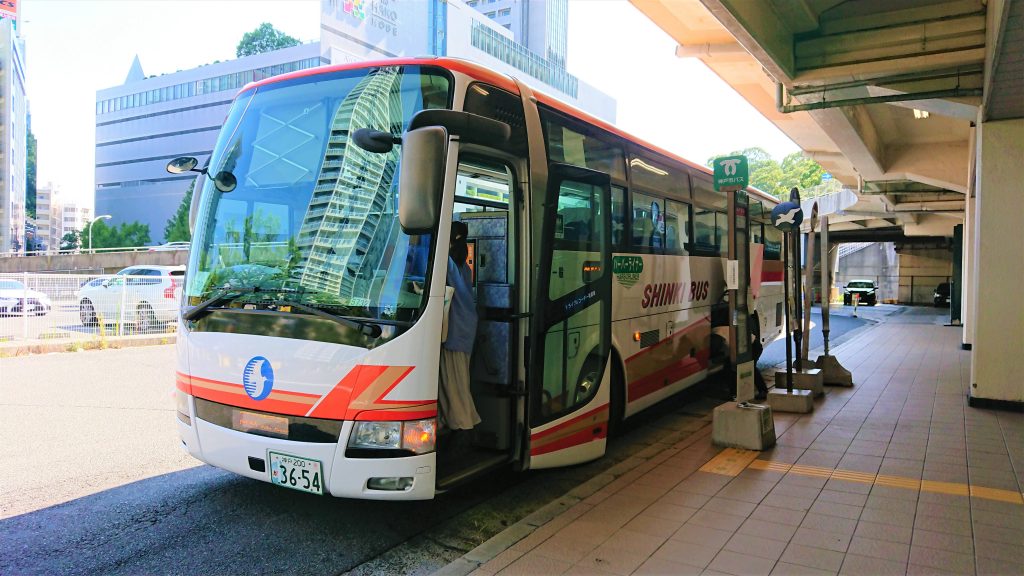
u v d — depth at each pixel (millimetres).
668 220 8109
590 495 5270
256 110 4988
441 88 4602
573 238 5680
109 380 10703
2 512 4965
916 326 24125
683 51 11398
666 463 6188
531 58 94375
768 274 11844
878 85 9141
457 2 81562
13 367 12000
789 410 8461
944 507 4973
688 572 3891
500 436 5086
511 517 5035
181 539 4516
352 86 4742
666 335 7949
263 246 4609
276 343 4348
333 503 5215
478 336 5250
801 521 4688
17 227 98500
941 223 30688
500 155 4949
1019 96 7582
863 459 6293
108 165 94812
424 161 3912
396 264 4246
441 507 5207
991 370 8695
